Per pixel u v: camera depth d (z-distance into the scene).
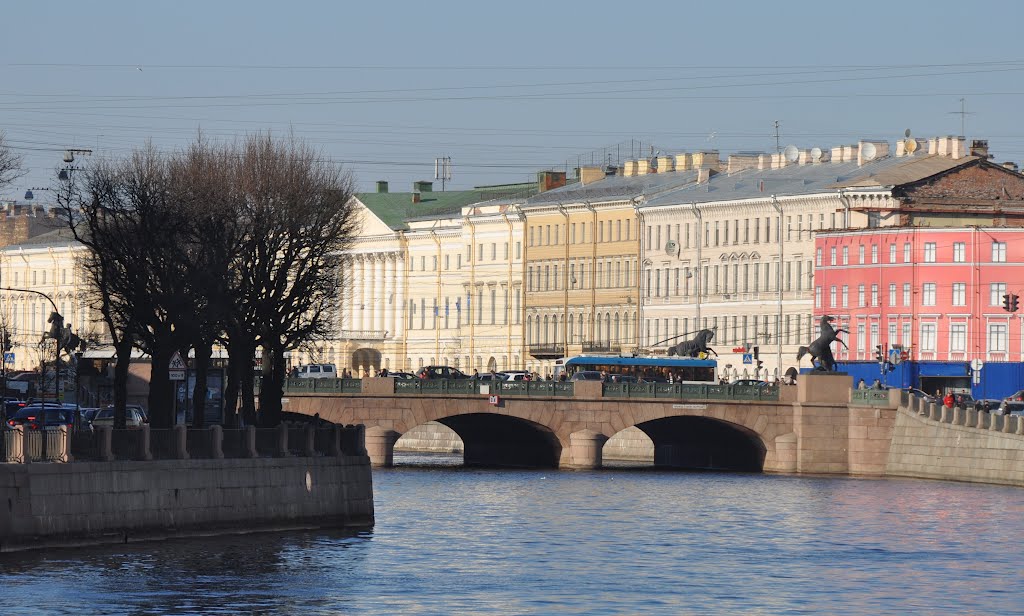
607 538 187.50
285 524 176.00
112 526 154.50
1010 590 155.00
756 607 144.88
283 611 136.75
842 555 176.12
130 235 194.62
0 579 141.00
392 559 164.25
